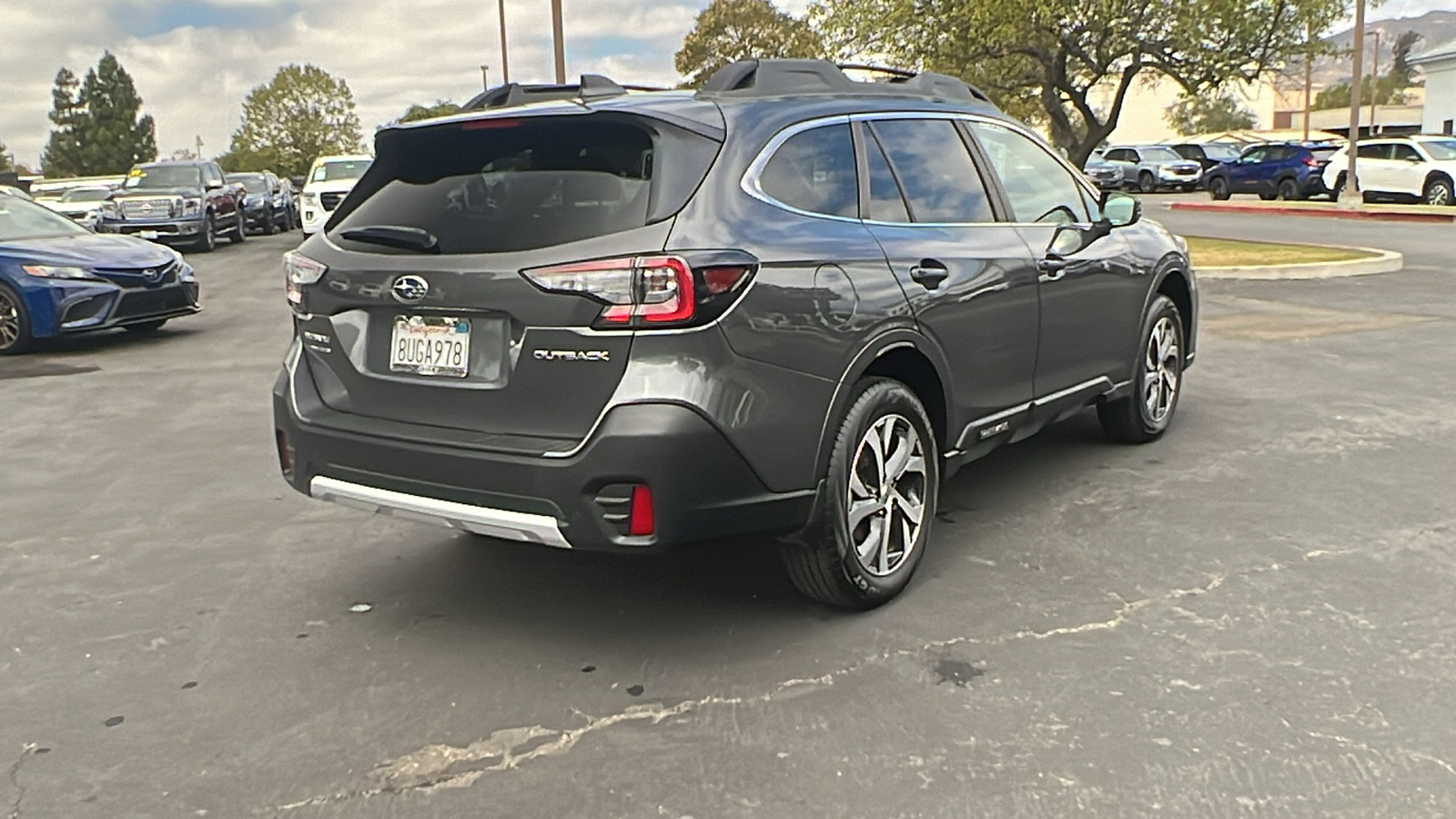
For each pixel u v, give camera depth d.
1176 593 4.11
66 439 7.02
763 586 4.33
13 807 2.96
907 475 4.16
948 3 15.16
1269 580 4.20
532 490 3.42
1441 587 4.09
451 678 3.63
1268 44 15.29
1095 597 4.11
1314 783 2.89
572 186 3.58
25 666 3.79
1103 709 3.30
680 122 3.61
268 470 6.18
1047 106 16.41
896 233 4.15
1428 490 5.20
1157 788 2.89
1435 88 45.16
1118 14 14.83
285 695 3.54
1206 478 5.51
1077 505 5.15
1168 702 3.32
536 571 4.55
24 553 4.89
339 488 3.87
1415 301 11.07
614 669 3.66
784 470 3.58
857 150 4.16
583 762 3.11
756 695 3.45
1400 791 2.85
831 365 3.71
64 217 11.68
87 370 9.48
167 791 3.03
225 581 4.52
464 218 3.68
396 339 3.77
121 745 3.27
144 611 4.24
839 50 16.94
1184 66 15.48
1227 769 2.96
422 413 3.70
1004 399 4.70
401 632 3.99
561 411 3.43
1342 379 7.64
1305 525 4.79
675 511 3.36
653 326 3.31
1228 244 16.56
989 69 17.12
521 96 4.44
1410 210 23.38
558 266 3.37
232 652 3.87
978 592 4.19
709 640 3.86
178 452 6.61
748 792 2.94
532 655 3.78
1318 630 3.77
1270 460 5.77
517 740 3.24
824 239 3.79
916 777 2.98
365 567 4.66
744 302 3.44
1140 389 5.91
